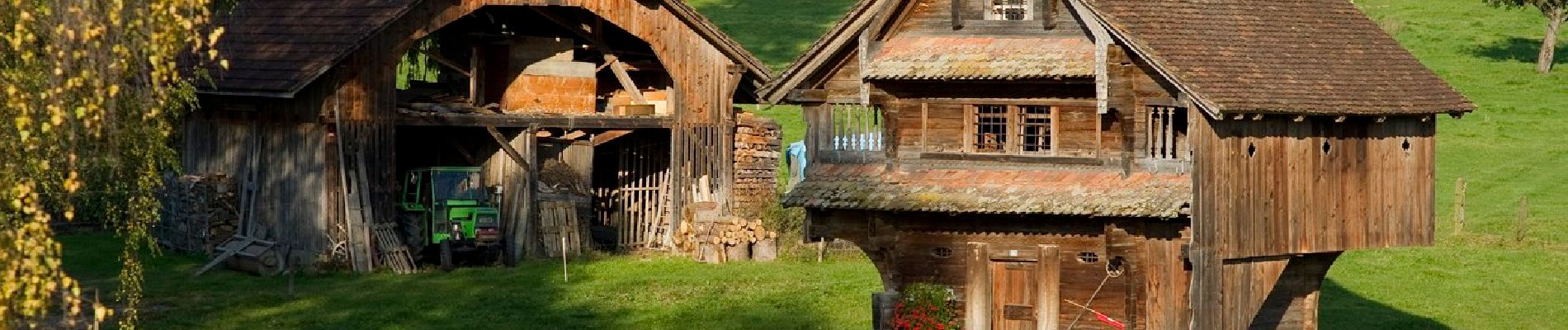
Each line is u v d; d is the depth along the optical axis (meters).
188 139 47.84
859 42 33.12
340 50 41.84
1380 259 47.28
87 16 21.39
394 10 43.09
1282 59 31.56
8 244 20.88
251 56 42.94
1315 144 31.61
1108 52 30.84
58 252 21.53
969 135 33.00
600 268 44.91
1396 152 32.78
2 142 21.44
